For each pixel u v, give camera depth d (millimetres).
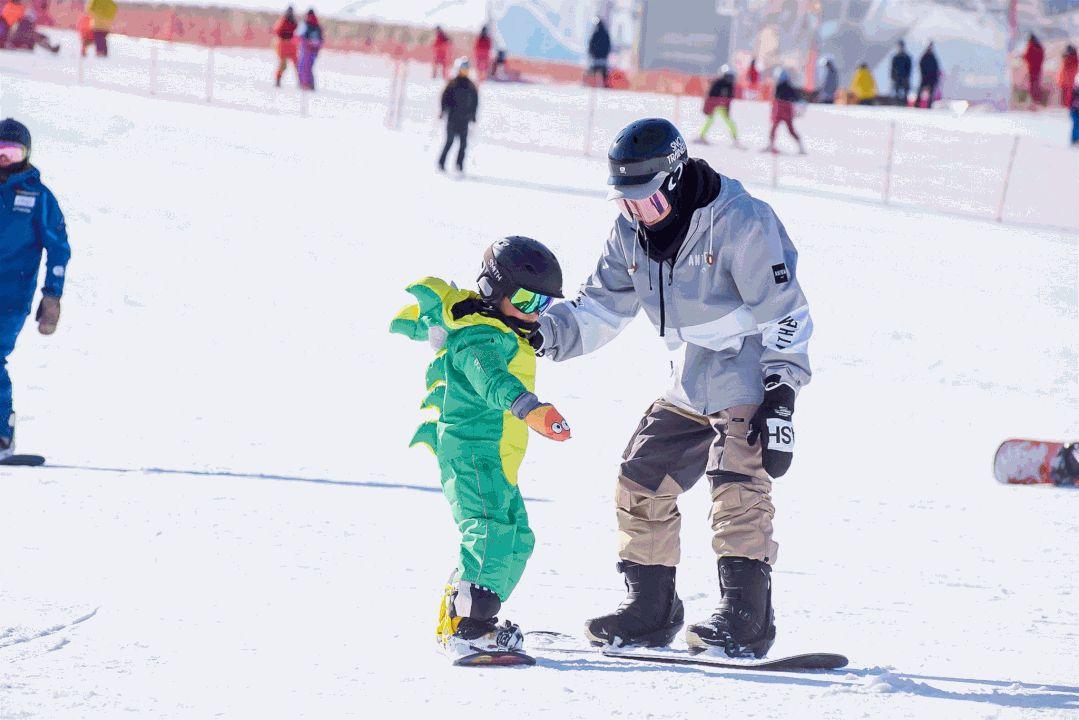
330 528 16016
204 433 22500
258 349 31047
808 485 21641
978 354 37125
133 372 27547
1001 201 70625
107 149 62312
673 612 11859
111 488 17625
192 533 15250
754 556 11312
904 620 13109
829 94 99500
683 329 11531
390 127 82625
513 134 83438
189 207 50062
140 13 116688
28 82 81750
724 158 80188
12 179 19891
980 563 16281
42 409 23609
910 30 101375
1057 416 29812
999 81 100000
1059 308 45875
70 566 13406
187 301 35594
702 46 103062
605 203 61688
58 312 20156
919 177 77312
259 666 10141
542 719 8953
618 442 24359
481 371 10711
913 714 9289
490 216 54969
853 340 37750
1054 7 100000
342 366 30031
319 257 43531
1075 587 15078
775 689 9961
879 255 53938
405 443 22938
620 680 10117
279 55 92812
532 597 13359
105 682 9523
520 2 105500
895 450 25281
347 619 11852
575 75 105062
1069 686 10398
